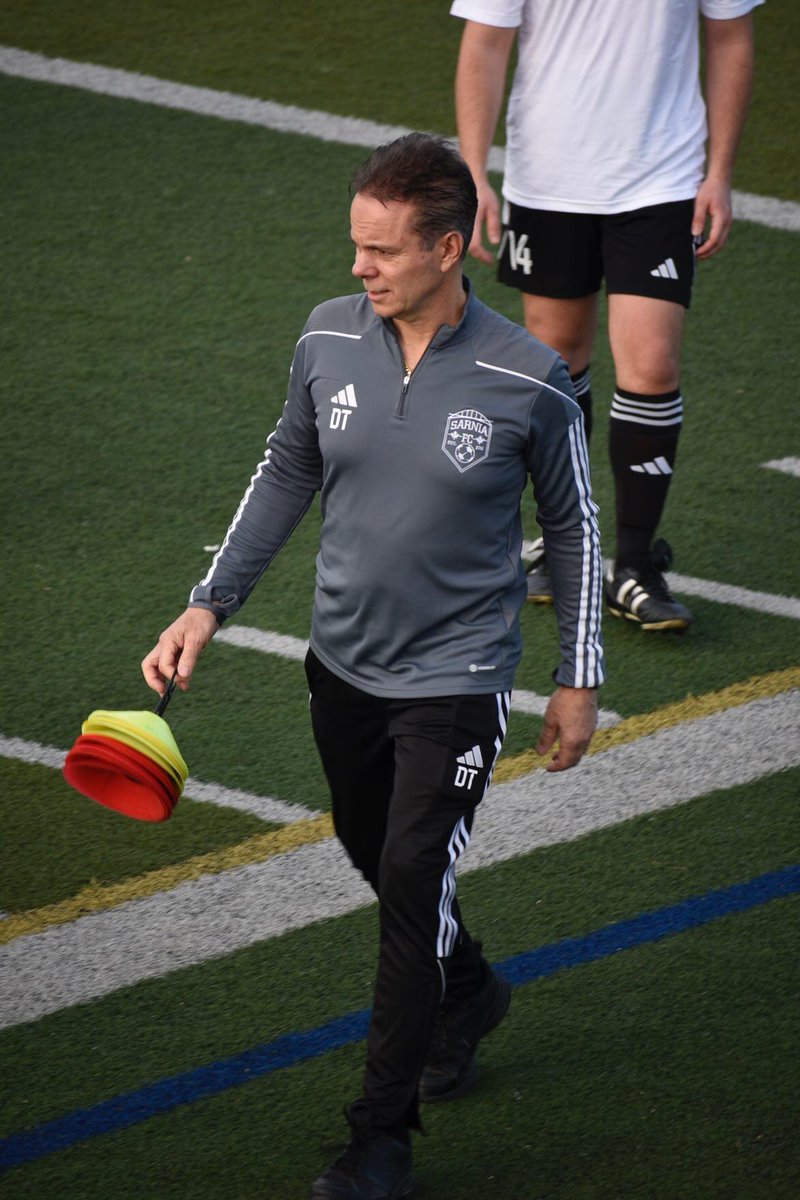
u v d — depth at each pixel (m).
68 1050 14.62
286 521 13.39
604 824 17.95
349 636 12.77
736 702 20.31
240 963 15.77
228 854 17.47
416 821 12.36
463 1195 12.92
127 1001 15.25
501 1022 14.90
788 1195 12.79
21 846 17.56
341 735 13.16
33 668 20.97
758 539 24.41
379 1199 12.26
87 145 39.03
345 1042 14.67
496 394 12.12
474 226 12.08
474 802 12.59
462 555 12.38
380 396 12.23
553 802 18.36
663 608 21.53
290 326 31.19
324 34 45.50
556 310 21.91
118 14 46.84
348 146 39.09
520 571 12.89
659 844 17.56
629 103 20.55
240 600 13.29
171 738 12.18
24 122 40.19
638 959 15.73
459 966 13.74
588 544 12.71
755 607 22.64
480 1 20.78
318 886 16.94
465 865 17.23
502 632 12.68
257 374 29.39
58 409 28.02
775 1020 14.82
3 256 33.78
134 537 24.17
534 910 16.50
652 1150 13.33
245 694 20.50
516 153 21.45
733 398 28.69
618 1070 14.27
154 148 38.94
